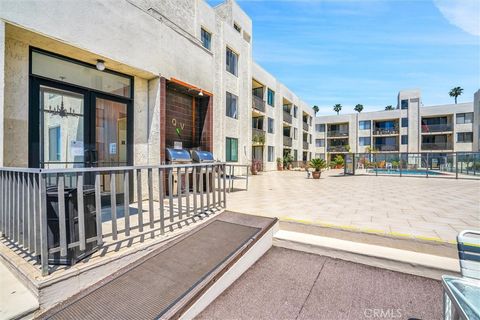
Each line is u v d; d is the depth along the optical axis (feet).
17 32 10.71
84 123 14.34
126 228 8.78
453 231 10.98
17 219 8.05
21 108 11.53
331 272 9.19
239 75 50.78
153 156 17.46
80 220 7.17
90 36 12.83
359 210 15.72
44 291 6.23
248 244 9.64
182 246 9.60
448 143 100.32
